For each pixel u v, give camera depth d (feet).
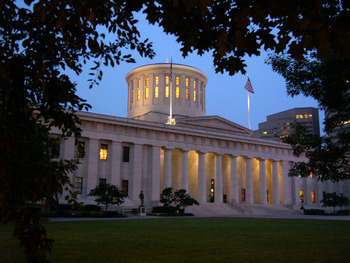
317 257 45.57
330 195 229.45
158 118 258.37
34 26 26.89
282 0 18.84
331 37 19.53
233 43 21.61
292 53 21.36
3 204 17.99
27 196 19.57
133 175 197.77
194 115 282.36
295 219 133.69
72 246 51.85
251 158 247.50
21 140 23.11
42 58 27.71
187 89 285.23
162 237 65.46
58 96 29.55
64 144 176.76
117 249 49.80
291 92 51.96
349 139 49.21
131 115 289.12
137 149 202.08
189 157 245.45
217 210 208.85
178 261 41.70
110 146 195.11
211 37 24.23
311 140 52.75
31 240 19.10
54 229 77.46
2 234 66.08
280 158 263.08
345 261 42.98
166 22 23.52
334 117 49.52
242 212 212.64
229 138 236.43
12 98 24.45
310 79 49.08
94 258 42.47
